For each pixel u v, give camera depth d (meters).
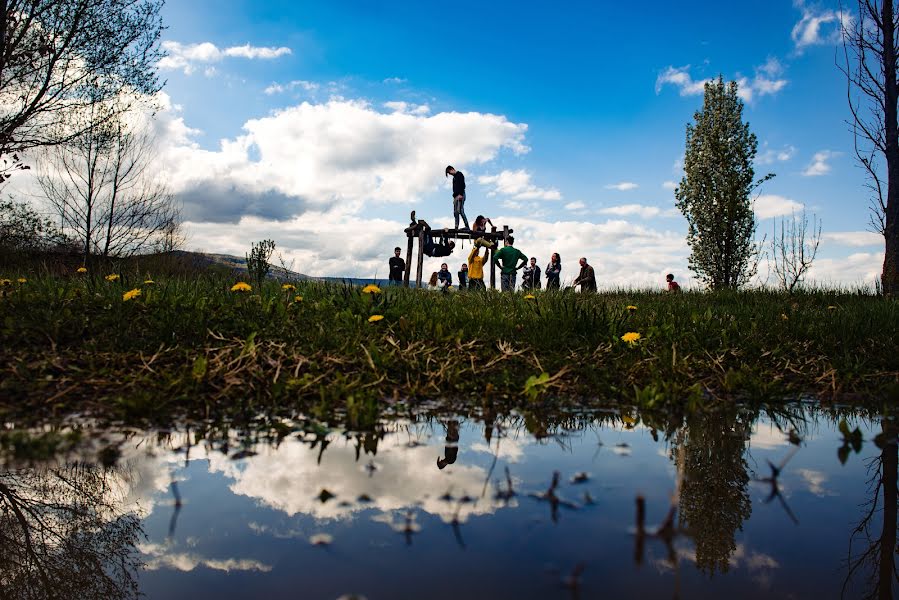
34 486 1.61
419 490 1.59
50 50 9.28
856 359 3.48
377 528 1.33
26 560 1.27
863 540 1.30
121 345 2.95
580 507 1.47
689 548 1.24
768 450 2.07
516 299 5.71
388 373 2.98
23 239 11.57
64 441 1.94
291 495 1.54
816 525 1.39
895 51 9.23
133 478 1.66
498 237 14.70
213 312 3.67
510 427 2.34
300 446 2.00
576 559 1.18
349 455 1.91
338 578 1.09
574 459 1.91
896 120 9.25
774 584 1.07
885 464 1.91
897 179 9.12
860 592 1.04
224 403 2.46
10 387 2.36
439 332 3.57
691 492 1.61
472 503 1.50
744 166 15.38
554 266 13.96
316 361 2.95
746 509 1.49
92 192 12.06
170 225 12.62
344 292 4.47
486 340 3.62
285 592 1.03
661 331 3.98
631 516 1.42
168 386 2.45
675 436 2.24
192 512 1.43
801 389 3.13
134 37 10.45
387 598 1.01
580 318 4.06
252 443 2.01
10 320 3.07
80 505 1.49
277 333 3.36
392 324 3.72
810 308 6.49
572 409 2.65
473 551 1.21
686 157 16.77
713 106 15.99
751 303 7.21
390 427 2.29
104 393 2.43
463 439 2.15
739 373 3.12
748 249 15.11
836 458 1.98
